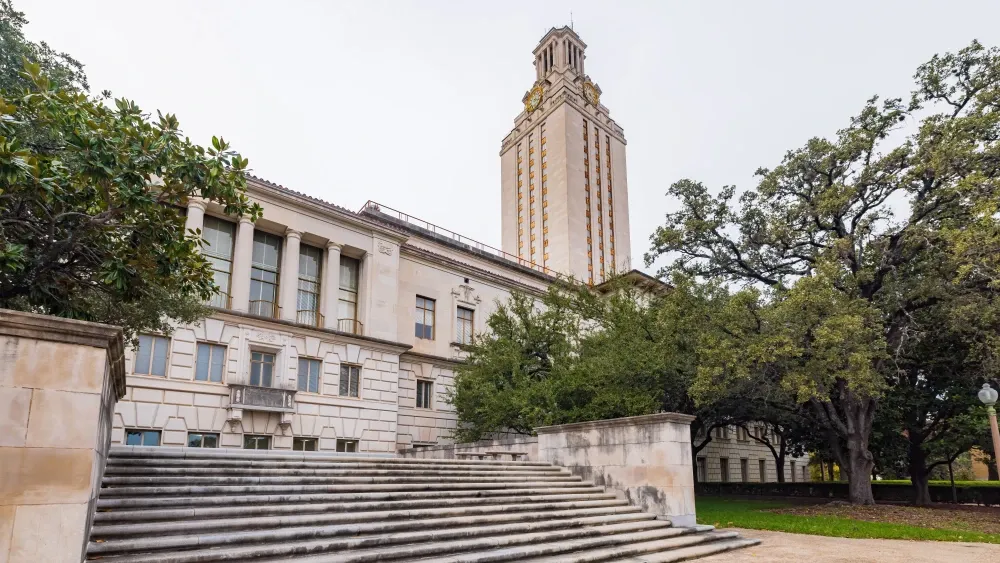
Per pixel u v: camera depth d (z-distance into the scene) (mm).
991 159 20297
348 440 28438
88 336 6297
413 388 32781
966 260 18734
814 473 62750
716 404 25781
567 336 29266
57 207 9789
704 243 27594
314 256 31000
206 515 8820
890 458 30641
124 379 9312
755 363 21516
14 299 10914
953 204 21469
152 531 7898
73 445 5988
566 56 105188
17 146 7996
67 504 5844
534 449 18422
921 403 25797
